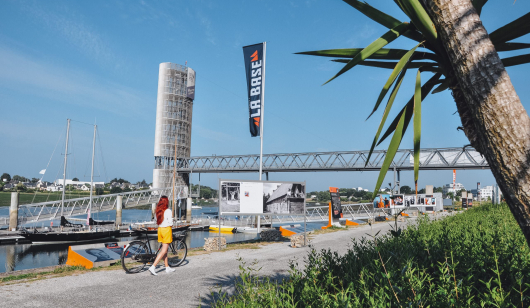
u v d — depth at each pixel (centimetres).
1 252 3231
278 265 882
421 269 411
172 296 609
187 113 10538
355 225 2455
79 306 554
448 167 5812
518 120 196
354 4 313
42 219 4991
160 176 9631
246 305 342
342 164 7112
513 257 418
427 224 965
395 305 302
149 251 880
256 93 2312
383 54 335
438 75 319
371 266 412
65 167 5397
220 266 888
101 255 953
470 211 1612
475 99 211
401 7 263
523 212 189
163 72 10156
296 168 7488
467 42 215
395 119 311
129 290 655
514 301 312
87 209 5716
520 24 281
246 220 4406
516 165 192
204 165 9931
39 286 688
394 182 5622
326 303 316
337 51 333
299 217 4250
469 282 344
